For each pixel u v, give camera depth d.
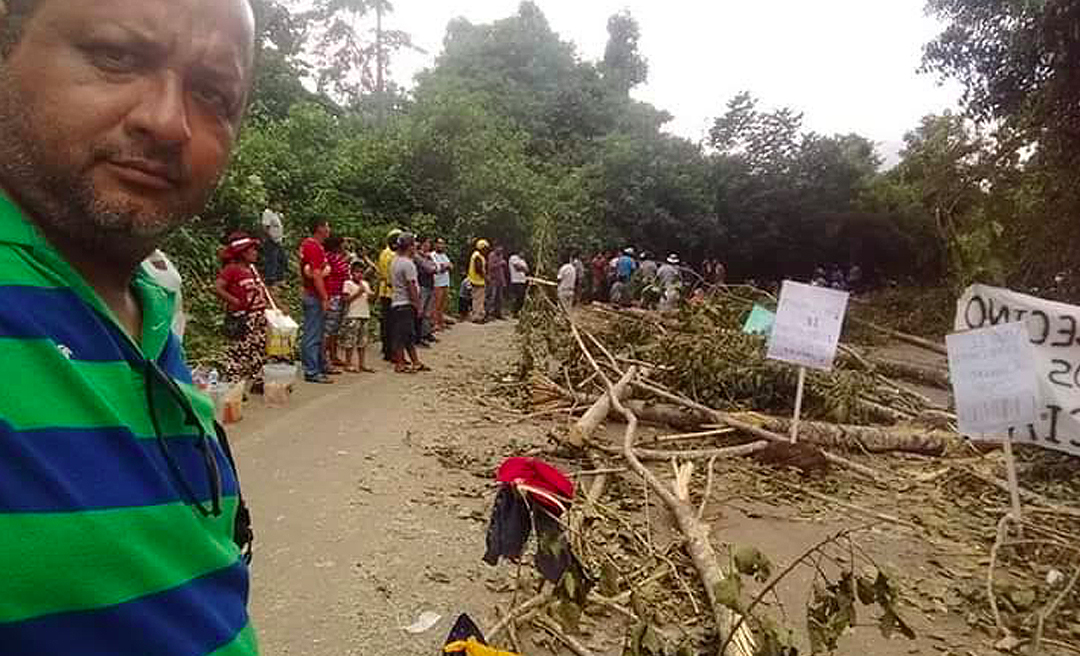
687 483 5.58
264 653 3.36
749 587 4.57
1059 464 7.05
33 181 0.94
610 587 3.53
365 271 13.11
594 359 9.29
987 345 5.61
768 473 6.82
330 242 9.48
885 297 24.22
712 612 3.82
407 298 9.95
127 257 1.03
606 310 13.23
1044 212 12.85
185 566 0.97
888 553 5.28
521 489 3.09
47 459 0.82
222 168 1.06
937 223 7.05
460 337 13.84
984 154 15.47
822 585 4.68
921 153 18.70
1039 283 12.80
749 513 5.82
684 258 32.91
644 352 9.61
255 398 7.71
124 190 0.95
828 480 6.79
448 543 4.63
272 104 21.28
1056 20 12.33
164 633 0.91
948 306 19.92
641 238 30.80
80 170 0.94
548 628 3.69
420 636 3.61
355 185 19.27
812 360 7.18
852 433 7.65
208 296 10.05
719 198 34.19
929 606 4.50
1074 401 5.42
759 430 7.36
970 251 6.02
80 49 0.93
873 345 16.88
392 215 19.48
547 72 38.28
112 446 0.90
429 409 8.03
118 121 0.94
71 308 0.92
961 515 6.11
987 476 6.53
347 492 5.33
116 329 0.97
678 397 7.97
